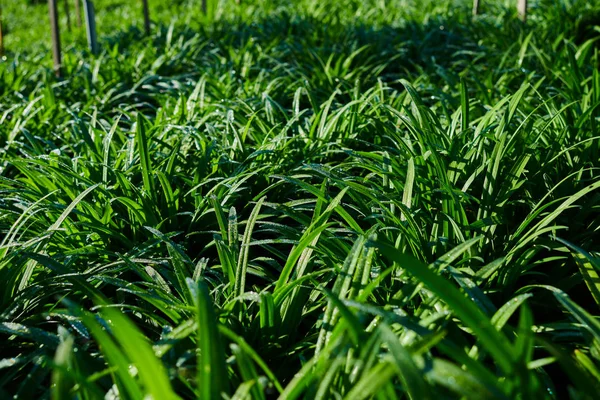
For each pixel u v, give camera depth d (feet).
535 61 19.56
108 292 9.26
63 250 9.86
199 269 8.08
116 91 20.52
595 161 11.11
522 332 4.67
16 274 8.06
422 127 10.98
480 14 29.40
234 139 13.21
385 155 10.41
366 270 6.90
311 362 5.50
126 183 10.42
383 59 22.09
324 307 7.98
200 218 10.50
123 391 5.48
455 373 4.44
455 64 20.54
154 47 26.07
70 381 5.46
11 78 21.24
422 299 7.45
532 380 4.87
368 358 5.27
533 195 10.31
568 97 13.78
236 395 4.89
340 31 25.66
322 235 8.41
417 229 8.36
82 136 14.07
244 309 7.43
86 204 9.93
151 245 9.02
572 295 8.89
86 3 25.14
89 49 26.50
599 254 8.26
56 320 8.18
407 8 32.83
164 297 7.55
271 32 26.96
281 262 10.20
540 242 8.70
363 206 9.23
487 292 7.75
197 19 32.68
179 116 15.01
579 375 4.69
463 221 8.76
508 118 10.58
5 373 7.13
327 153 12.46
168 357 6.32
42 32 43.68
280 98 17.66
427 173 9.91
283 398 5.33
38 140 15.99
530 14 27.71
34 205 8.89
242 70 20.65
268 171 11.57
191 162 12.52
